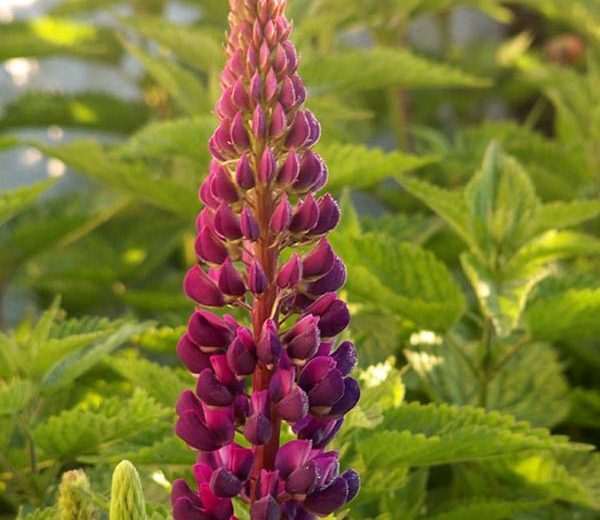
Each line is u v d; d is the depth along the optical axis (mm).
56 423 998
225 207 695
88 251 1748
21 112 1827
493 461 1101
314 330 692
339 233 1159
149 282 1787
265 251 704
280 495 708
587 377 1525
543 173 1681
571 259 1690
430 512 1095
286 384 690
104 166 1348
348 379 713
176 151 1310
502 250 1143
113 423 996
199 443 703
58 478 1193
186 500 704
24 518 911
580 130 1828
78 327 1120
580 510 1221
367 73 1453
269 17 696
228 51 704
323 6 1807
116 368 1060
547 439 935
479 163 1791
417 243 1419
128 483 685
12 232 1576
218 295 706
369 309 1215
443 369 1245
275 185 698
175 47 1479
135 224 1811
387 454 952
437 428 987
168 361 1581
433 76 1459
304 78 1454
